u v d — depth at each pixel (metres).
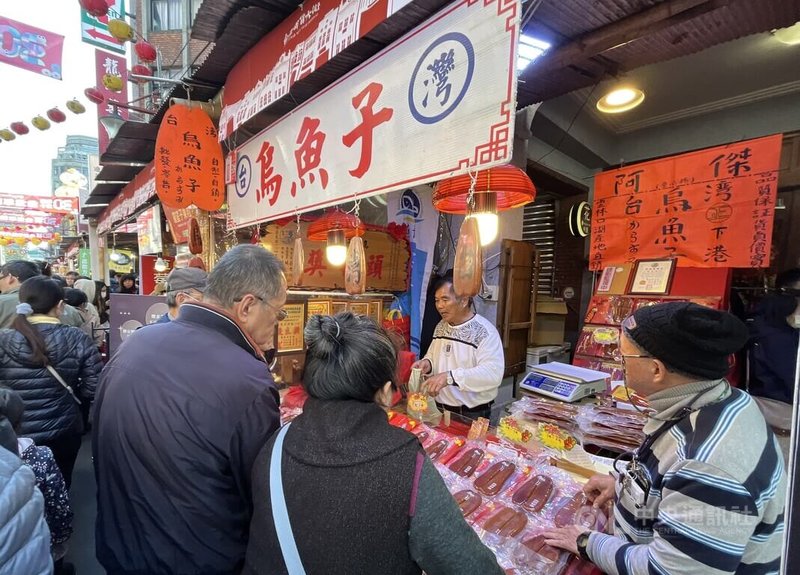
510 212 4.18
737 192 2.77
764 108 3.74
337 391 0.79
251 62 2.10
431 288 3.75
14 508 0.79
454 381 2.03
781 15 1.65
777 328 2.66
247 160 2.65
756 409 0.83
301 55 1.69
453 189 1.59
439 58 1.23
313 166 1.95
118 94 6.51
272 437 0.83
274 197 2.34
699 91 3.65
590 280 5.04
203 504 0.89
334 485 0.69
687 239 3.00
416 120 1.33
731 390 0.88
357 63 1.84
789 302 2.65
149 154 3.69
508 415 1.93
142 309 3.22
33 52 4.40
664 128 4.38
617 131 4.57
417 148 1.33
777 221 3.69
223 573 0.92
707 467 0.75
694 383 0.87
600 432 1.70
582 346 3.20
